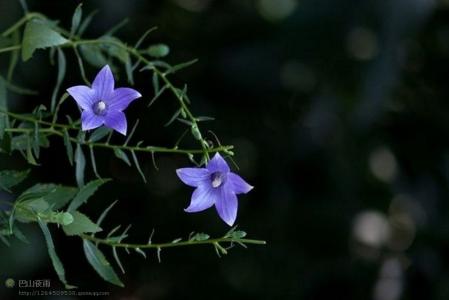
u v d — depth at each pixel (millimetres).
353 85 1170
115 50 795
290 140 1229
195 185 734
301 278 1225
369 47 1164
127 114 1115
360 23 1133
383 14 1097
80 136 750
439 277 1233
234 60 1216
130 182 1182
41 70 1054
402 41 1131
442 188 1241
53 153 1083
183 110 755
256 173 1230
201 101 1186
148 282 1223
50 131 754
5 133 750
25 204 742
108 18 1088
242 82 1214
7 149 752
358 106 1129
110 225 1174
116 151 750
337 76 1178
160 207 1205
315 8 1147
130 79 792
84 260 1163
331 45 1163
